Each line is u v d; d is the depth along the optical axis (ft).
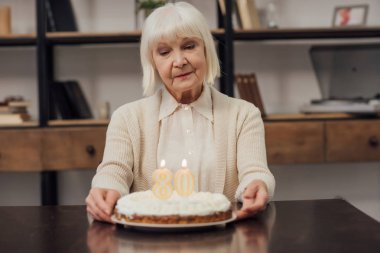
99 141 9.05
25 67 10.37
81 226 3.78
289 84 10.44
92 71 10.38
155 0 9.47
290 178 10.66
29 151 9.06
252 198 4.07
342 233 3.44
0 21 9.51
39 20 9.18
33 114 10.41
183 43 4.72
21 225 3.85
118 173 4.79
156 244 3.24
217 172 5.09
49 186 9.48
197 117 5.29
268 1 10.30
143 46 4.91
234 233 3.49
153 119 5.25
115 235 3.49
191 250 3.11
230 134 5.16
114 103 10.41
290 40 10.37
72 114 9.66
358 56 10.07
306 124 9.11
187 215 3.50
